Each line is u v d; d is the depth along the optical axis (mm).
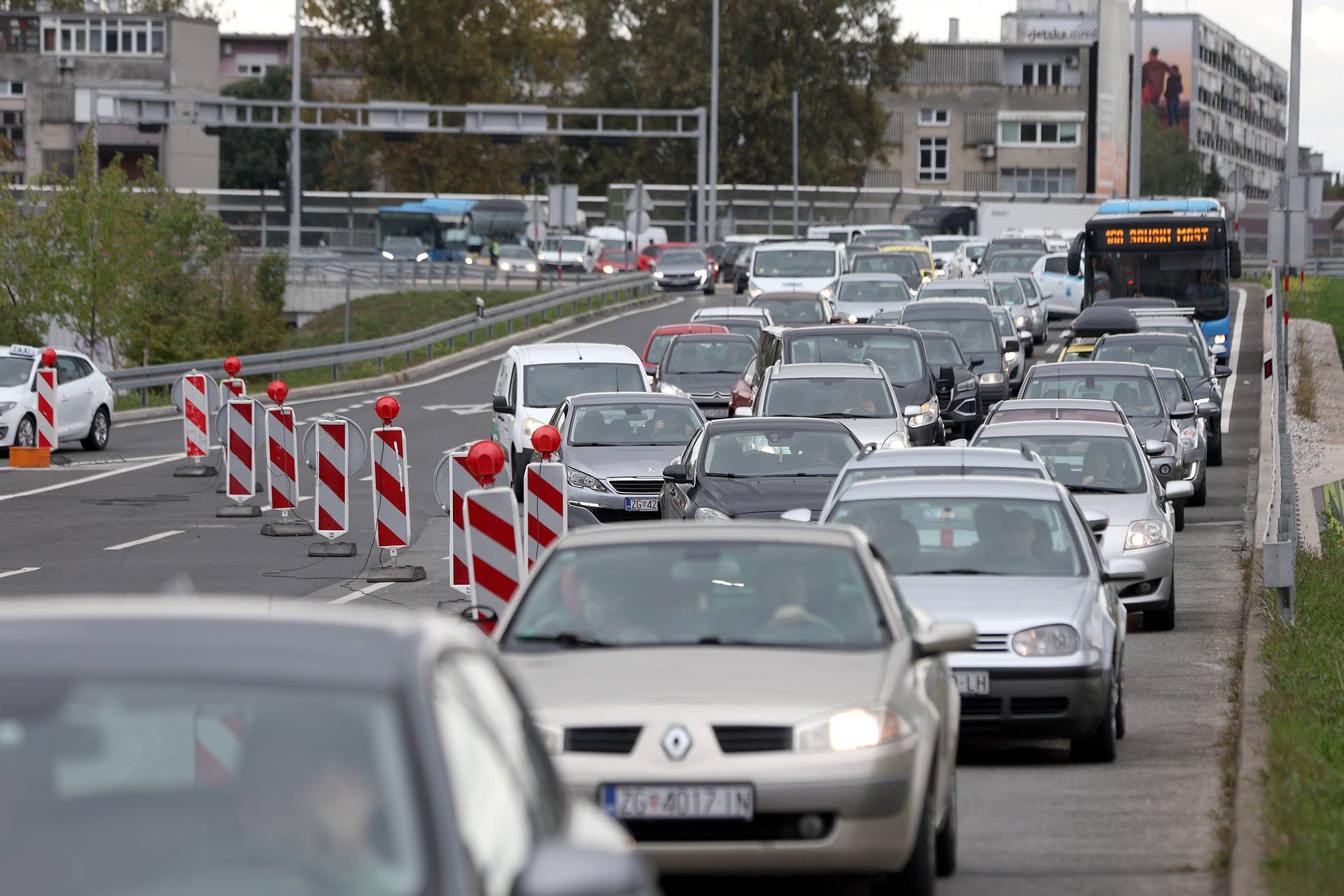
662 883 27625
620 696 25328
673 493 64750
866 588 28281
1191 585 64938
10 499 87438
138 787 12469
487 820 12875
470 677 14227
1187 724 41656
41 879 11797
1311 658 45531
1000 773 37219
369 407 132500
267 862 11984
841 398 79375
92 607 14297
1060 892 27094
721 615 27891
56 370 104688
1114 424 62156
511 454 92750
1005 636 36969
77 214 164000
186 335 171750
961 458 46562
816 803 24328
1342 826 27812
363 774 12336
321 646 13391
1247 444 109812
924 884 25828
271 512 82375
